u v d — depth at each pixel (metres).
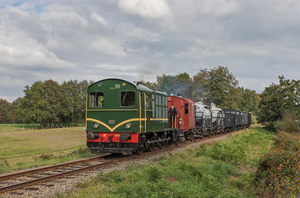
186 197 7.37
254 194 7.91
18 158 16.02
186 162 11.51
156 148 17.30
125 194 7.44
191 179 9.48
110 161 12.55
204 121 28.56
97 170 11.07
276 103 37.75
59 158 14.74
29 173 10.30
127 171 10.52
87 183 8.75
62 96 83.56
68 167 11.59
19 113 70.25
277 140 13.38
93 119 13.94
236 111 42.47
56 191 8.04
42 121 74.81
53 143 24.80
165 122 17.83
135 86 13.45
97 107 13.91
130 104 13.56
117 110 13.57
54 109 76.75
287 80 38.41
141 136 13.82
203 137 29.34
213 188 8.34
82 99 96.69
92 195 7.67
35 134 38.59
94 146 13.97
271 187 8.03
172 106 19.52
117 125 13.50
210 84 62.31
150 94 15.17
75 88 117.00
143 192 7.48
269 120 39.31
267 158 9.34
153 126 15.43
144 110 13.98
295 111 34.16
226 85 62.66
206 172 10.30
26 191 7.98
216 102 62.19
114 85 13.78
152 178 9.27
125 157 13.82
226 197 7.29
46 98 77.75
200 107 28.44
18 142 26.03
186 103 22.94
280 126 31.09
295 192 7.35
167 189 7.80
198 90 57.34
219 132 35.34
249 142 21.05
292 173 8.46
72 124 87.69
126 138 13.02
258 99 102.31
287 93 37.06
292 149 11.64
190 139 24.62
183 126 21.91
